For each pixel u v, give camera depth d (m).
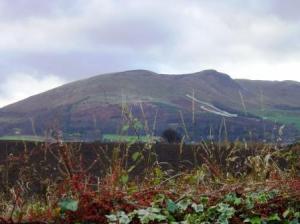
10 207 5.81
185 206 5.60
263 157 7.15
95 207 5.34
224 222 5.48
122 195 5.50
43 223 5.15
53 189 5.80
